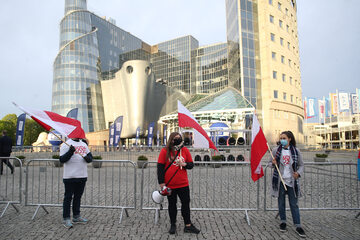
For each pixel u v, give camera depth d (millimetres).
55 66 61906
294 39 51719
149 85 64188
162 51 103438
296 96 48938
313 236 4145
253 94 42750
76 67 61031
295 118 47812
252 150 4988
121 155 20062
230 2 50500
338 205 5973
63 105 58469
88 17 68500
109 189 8188
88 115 60000
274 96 42938
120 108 63469
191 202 6305
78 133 4871
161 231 4355
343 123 56750
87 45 64250
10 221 4902
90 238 4004
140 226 4637
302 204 6289
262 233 4289
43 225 4660
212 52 88312
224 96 41344
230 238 4039
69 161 4621
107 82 65875
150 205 6137
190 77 94438
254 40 44656
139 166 15305
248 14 45156
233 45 47469
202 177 10375
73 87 59562
